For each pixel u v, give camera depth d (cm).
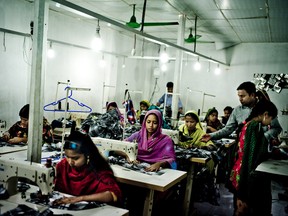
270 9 545
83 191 214
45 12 244
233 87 922
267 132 331
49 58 664
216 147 454
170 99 790
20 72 596
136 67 993
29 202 183
